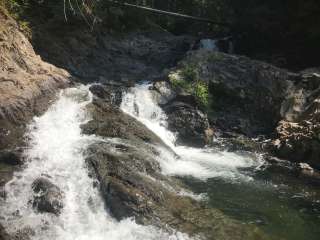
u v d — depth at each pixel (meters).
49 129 11.71
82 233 8.67
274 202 10.74
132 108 14.71
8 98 11.73
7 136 10.84
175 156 12.85
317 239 9.19
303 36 17.56
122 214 9.02
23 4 17.83
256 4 20.05
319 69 16.45
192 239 8.65
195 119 14.52
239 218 9.83
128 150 11.11
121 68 19.91
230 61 16.44
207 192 10.95
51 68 14.79
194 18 23.14
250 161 13.20
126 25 26.36
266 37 19.00
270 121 15.38
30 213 8.86
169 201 9.73
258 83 15.77
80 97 13.66
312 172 12.36
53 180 9.52
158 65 21.56
